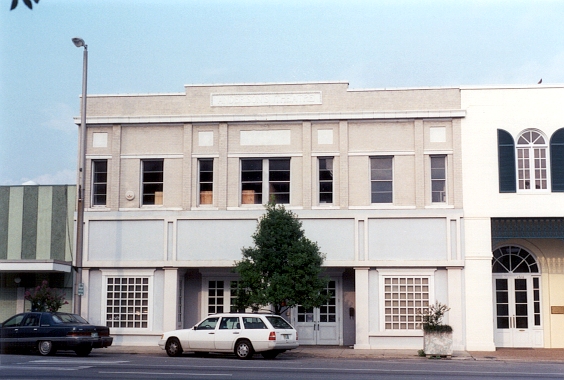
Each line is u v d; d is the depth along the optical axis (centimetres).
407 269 2783
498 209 2762
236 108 2917
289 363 2153
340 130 2852
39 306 2738
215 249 2864
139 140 2953
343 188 2823
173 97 2953
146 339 2864
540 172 2781
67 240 2988
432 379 1697
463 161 2792
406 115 2816
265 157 2889
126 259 2900
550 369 2056
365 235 2795
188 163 2908
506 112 2800
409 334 2744
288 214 2650
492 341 2727
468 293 2745
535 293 2966
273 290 2534
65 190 3014
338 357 2464
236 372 1806
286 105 2894
